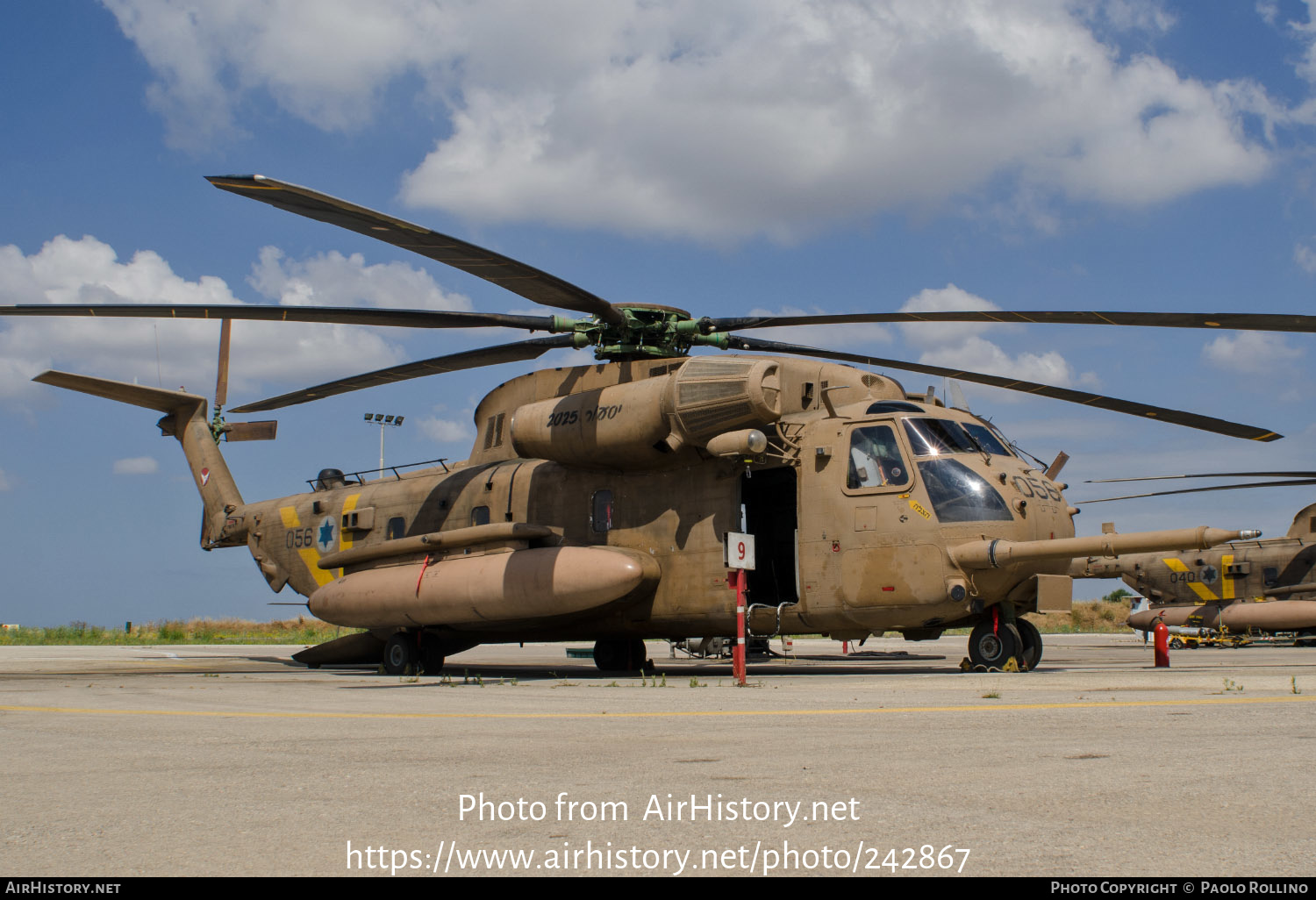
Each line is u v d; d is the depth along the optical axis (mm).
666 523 15203
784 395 14320
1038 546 12453
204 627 48344
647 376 15039
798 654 28656
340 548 20062
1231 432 14766
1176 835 3742
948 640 42969
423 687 12641
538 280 12289
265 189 9570
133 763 5848
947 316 12742
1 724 8188
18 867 3529
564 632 16531
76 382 21594
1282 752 5621
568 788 4785
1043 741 6164
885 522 13375
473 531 15914
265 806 4492
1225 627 31703
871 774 5059
